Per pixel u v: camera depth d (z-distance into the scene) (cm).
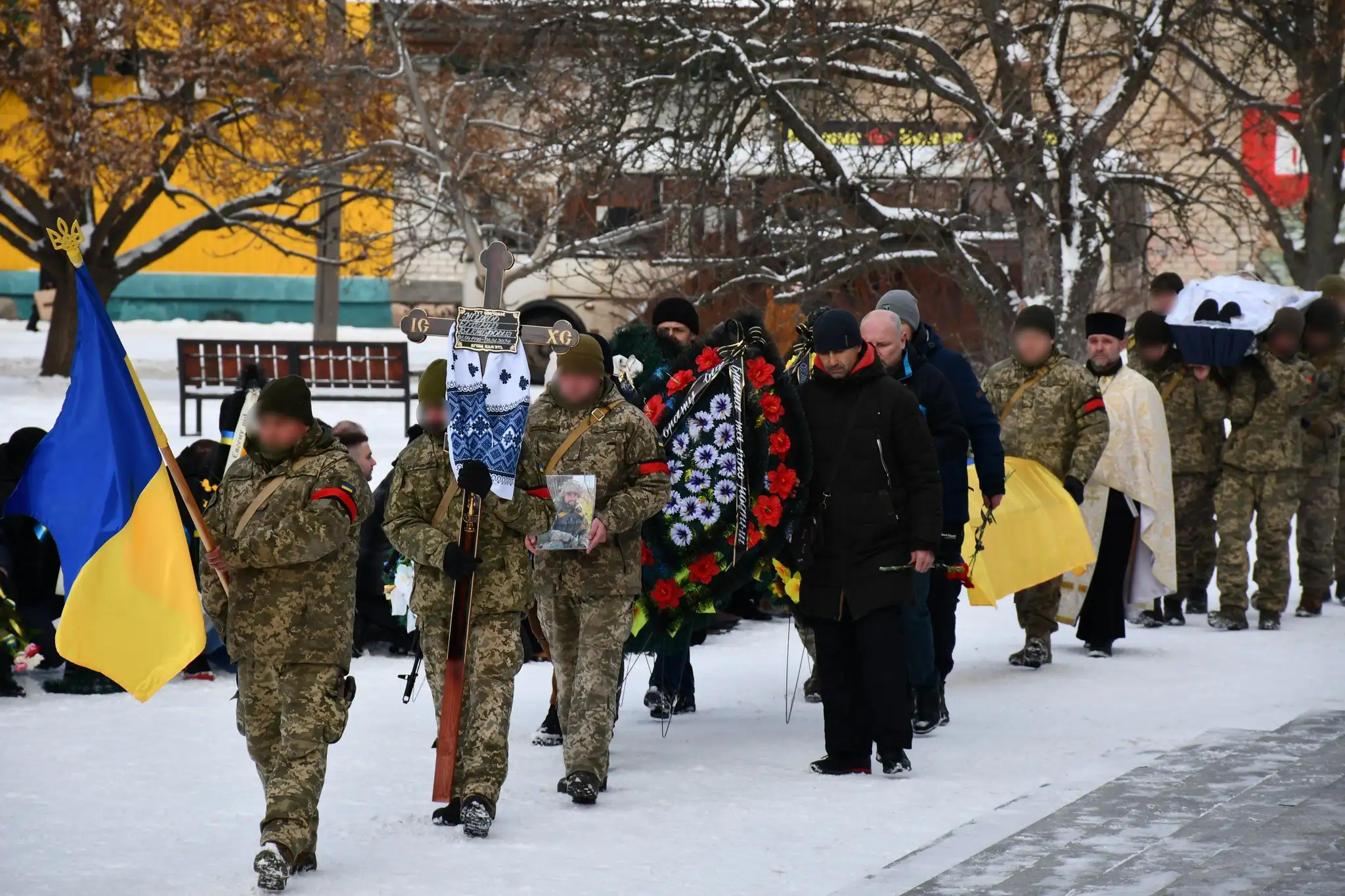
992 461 1442
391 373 3550
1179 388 1961
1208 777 1119
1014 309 3347
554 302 4562
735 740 1323
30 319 6656
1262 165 4641
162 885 891
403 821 1041
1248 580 2180
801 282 3469
